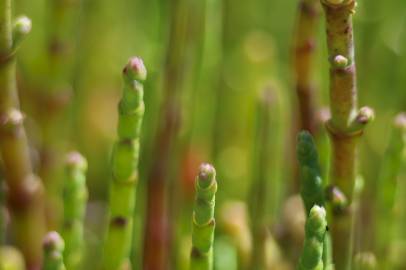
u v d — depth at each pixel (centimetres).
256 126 27
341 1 22
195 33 28
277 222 28
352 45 22
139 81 23
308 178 23
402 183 31
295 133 28
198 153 32
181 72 27
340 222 24
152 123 29
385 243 27
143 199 29
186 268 30
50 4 28
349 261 24
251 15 35
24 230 27
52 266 23
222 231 30
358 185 24
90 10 34
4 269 28
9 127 25
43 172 30
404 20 33
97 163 34
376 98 33
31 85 32
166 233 27
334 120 23
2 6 23
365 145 31
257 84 33
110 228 24
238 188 32
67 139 32
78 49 33
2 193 26
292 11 36
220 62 31
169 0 28
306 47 26
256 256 27
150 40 33
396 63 33
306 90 26
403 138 26
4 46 23
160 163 27
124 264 24
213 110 32
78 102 33
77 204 25
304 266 22
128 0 36
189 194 31
